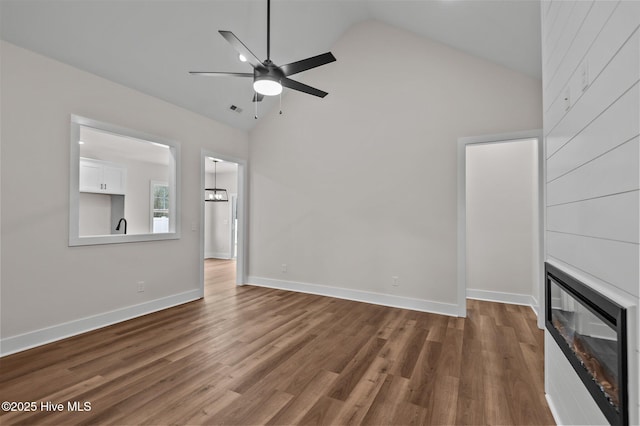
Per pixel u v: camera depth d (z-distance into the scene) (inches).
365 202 166.2
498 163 168.2
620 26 38.2
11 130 101.3
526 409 73.0
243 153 201.9
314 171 182.4
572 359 55.2
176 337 114.9
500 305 159.9
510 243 165.5
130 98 136.0
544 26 76.5
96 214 238.5
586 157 49.8
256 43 150.7
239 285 203.5
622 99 38.0
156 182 283.3
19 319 103.3
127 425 66.3
